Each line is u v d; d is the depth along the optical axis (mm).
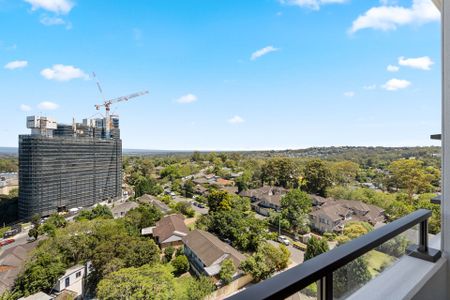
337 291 927
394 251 1306
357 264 1024
